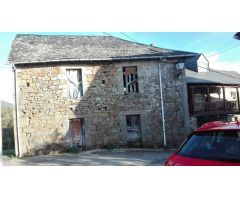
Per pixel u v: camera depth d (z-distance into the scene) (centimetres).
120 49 1753
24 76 1556
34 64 1565
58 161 1261
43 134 1549
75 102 1593
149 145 1639
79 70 1630
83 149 1585
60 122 1569
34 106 1555
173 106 1689
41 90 1566
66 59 1562
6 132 2047
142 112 1652
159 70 1689
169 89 1695
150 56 1655
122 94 1644
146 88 1670
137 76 1673
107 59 1611
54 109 1568
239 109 2498
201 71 2536
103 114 1616
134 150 1532
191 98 1998
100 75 1633
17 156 1504
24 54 1603
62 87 1582
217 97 2547
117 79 1645
